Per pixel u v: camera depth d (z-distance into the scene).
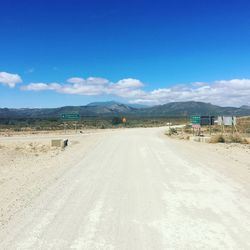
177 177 12.82
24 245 6.07
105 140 32.75
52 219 7.59
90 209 8.41
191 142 31.91
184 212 8.13
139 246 6.01
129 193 10.17
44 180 12.38
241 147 26.84
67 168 15.23
